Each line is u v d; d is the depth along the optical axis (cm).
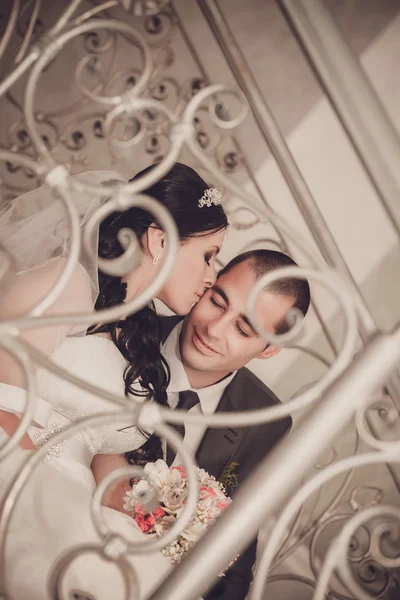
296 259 210
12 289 141
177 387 206
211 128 225
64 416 152
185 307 202
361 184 215
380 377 80
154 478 156
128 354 178
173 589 81
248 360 211
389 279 217
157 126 229
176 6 222
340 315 213
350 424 209
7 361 129
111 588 119
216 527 83
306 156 219
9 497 83
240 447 211
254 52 220
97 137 234
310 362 218
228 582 186
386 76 208
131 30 88
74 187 81
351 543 174
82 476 146
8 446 81
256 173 222
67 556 84
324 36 81
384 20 206
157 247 183
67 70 237
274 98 220
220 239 205
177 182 191
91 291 156
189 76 228
